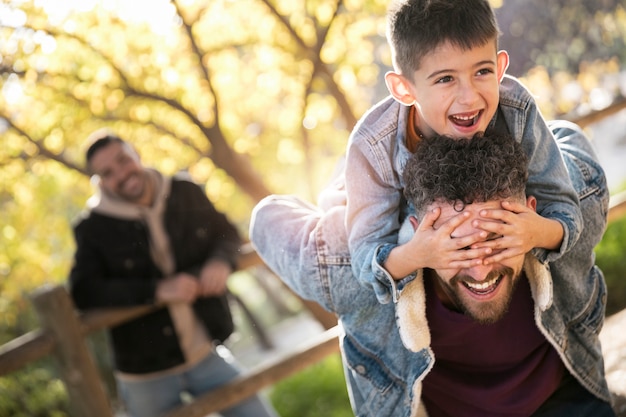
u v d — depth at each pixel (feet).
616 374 8.72
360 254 5.89
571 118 13.74
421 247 5.32
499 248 5.26
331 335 11.42
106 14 18.49
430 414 6.64
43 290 10.83
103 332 33.73
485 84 5.53
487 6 5.59
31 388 26.84
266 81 20.93
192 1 18.72
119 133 20.75
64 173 22.02
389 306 6.16
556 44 28.14
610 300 18.22
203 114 20.61
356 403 6.68
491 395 6.29
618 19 28.04
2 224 23.91
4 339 29.84
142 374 11.14
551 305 6.14
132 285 10.95
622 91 26.12
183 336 11.16
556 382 6.53
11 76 18.44
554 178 5.90
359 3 19.65
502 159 5.30
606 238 19.15
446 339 6.05
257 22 19.89
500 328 6.03
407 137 6.06
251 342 39.55
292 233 6.66
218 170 21.93
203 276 11.30
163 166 21.47
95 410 10.96
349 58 20.67
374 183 6.02
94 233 11.27
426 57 5.54
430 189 5.35
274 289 42.78
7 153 20.22
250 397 11.58
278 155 23.32
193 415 10.66
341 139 23.47
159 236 11.37
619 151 45.60
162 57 19.52
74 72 18.80
